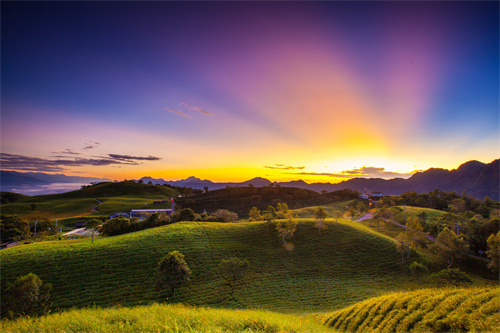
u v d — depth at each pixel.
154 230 74.31
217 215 110.44
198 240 68.06
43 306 38.62
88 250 56.34
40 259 51.16
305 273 57.66
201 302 44.25
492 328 13.43
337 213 106.06
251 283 52.22
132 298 43.97
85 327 13.32
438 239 64.31
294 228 72.62
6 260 49.97
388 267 60.34
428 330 15.91
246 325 15.30
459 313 16.16
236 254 64.44
